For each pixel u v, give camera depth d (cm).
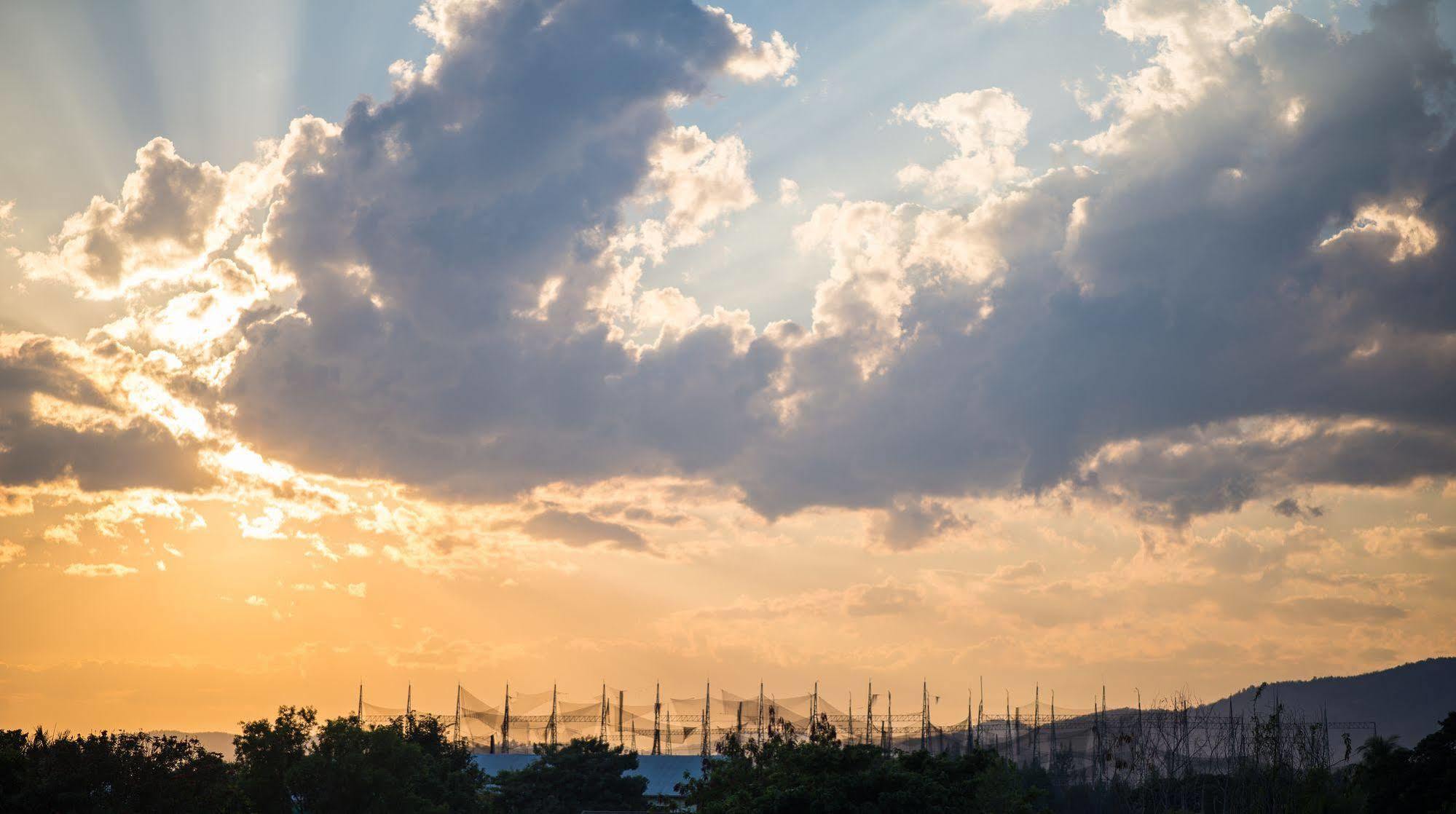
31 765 7562
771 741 9675
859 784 7094
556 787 13425
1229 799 13338
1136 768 14850
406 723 12319
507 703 18675
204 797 7912
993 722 19262
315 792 9106
